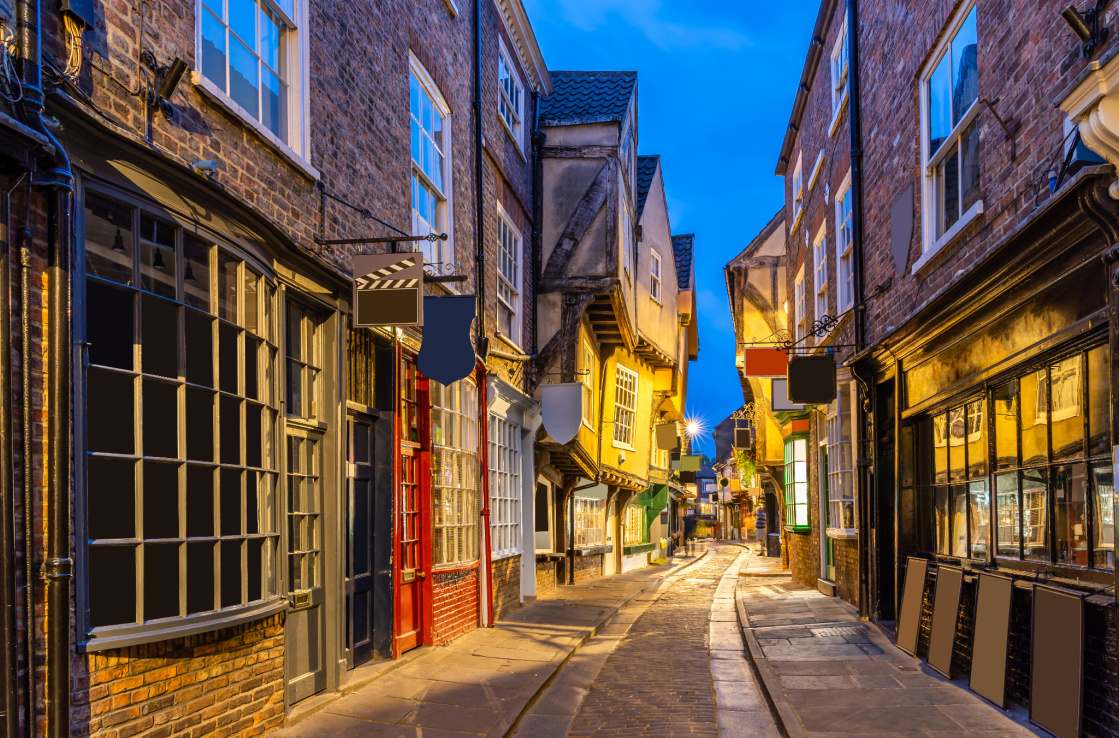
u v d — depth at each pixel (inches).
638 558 1024.9
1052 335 229.0
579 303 577.9
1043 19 229.6
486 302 466.0
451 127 410.6
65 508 156.0
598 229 585.3
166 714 185.0
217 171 209.3
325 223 271.3
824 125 546.9
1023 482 258.7
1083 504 220.7
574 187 590.6
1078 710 205.6
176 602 188.4
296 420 259.0
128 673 174.1
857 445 442.9
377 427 328.8
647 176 848.3
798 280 677.3
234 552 211.5
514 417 529.0
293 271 250.2
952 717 243.8
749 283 800.9
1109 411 206.1
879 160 407.5
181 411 191.9
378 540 326.3
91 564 166.2
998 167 261.6
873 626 410.0
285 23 256.4
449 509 392.2
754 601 556.1
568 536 737.0
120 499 173.9
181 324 193.6
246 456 219.3
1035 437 249.9
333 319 281.0
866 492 436.5
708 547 1849.2
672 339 928.3
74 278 162.4
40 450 154.8
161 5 191.2
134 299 179.6
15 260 150.0
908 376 374.0
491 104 486.6
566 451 600.1
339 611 279.3
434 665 330.3
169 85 187.6
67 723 154.3
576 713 278.5
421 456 365.7
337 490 279.4
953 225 295.6
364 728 240.8
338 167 283.1
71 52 160.9
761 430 812.6
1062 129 217.9
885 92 394.9
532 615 499.2
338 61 285.0
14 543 147.1
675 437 1023.6
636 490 876.6
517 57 564.7
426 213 383.6
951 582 304.3
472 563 420.2
